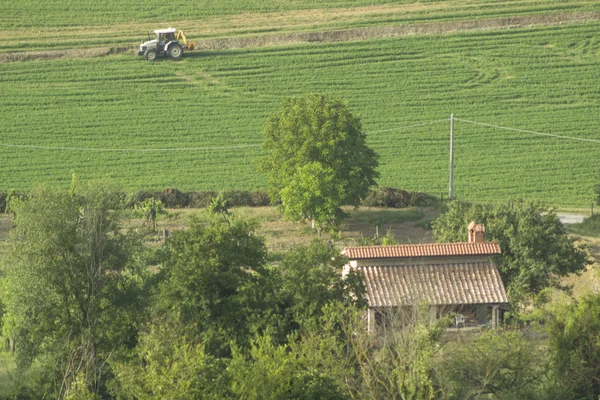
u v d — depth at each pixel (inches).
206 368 5861.2
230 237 7559.1
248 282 7431.1
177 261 7450.8
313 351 6358.3
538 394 6510.8
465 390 6245.1
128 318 7603.4
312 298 7322.8
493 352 6471.5
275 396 5713.6
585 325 6830.7
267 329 6879.9
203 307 7249.0
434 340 6087.6
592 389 6742.1
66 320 7524.6
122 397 6082.7
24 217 7731.3
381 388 6097.4
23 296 7539.4
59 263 7539.4
